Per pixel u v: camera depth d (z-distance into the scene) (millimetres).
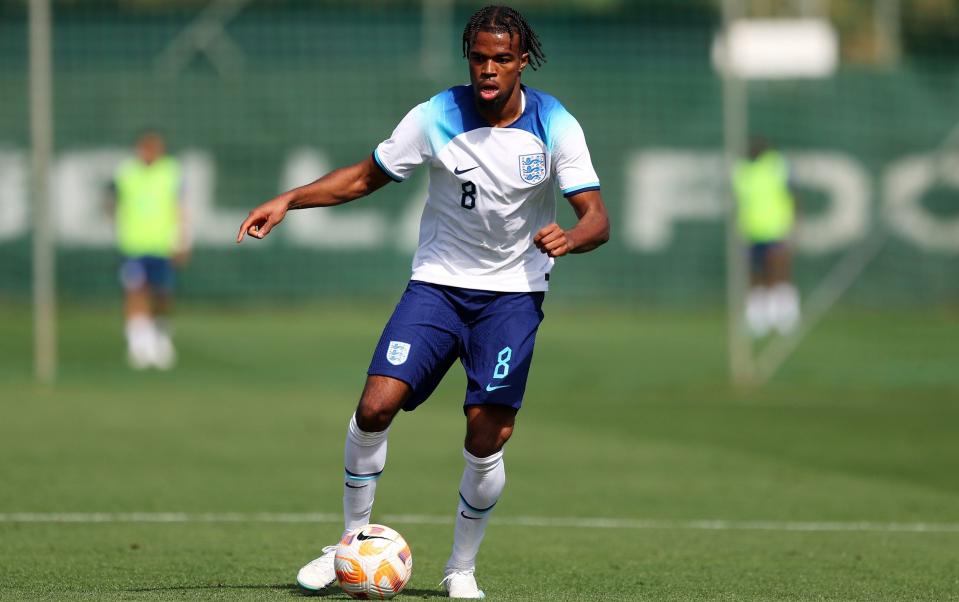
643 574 20312
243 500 27672
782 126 81812
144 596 17141
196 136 79625
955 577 20234
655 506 27562
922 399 48812
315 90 80438
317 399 47344
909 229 82000
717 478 31469
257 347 62281
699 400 48219
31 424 39750
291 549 22109
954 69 82625
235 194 79562
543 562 21375
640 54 81938
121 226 56281
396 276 78812
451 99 17750
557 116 17672
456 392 50812
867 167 82000
